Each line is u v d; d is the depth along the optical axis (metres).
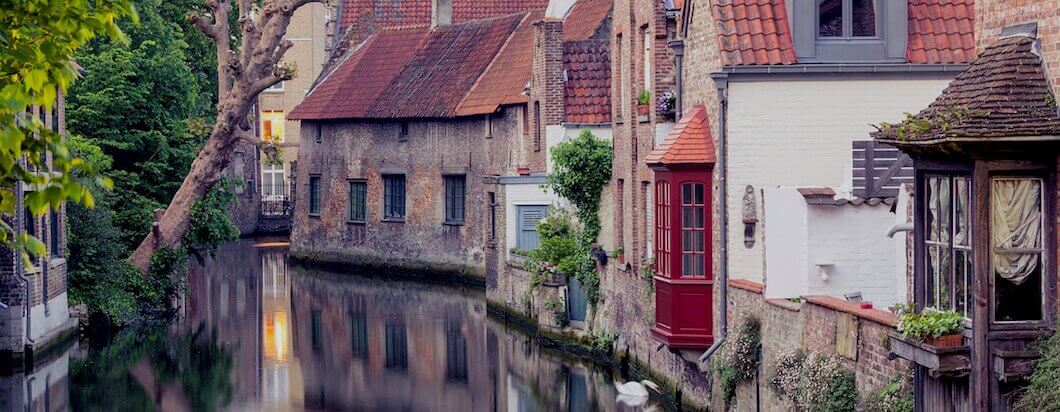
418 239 48.56
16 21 11.41
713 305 21.95
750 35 21.03
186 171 40.81
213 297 41.84
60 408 25.36
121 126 39.19
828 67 20.86
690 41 23.00
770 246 19.48
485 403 25.50
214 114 48.66
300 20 71.19
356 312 38.25
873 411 15.79
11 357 28.48
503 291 36.56
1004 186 13.62
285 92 71.25
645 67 26.55
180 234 38.09
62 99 34.03
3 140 9.84
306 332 34.59
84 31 11.68
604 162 30.05
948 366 14.01
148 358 30.89
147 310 37.34
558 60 37.41
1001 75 14.20
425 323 35.84
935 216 14.59
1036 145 13.48
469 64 47.94
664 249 22.62
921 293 14.86
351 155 52.06
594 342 29.27
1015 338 13.62
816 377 17.03
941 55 21.03
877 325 15.81
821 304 17.36
